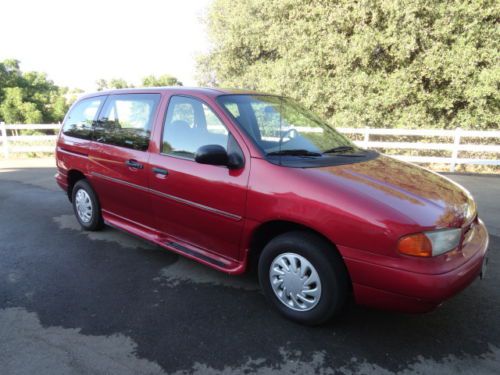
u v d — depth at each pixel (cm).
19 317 296
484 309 305
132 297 325
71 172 482
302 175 271
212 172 310
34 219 540
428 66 1095
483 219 532
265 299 321
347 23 1217
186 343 264
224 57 1666
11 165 1050
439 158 937
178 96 356
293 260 278
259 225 284
